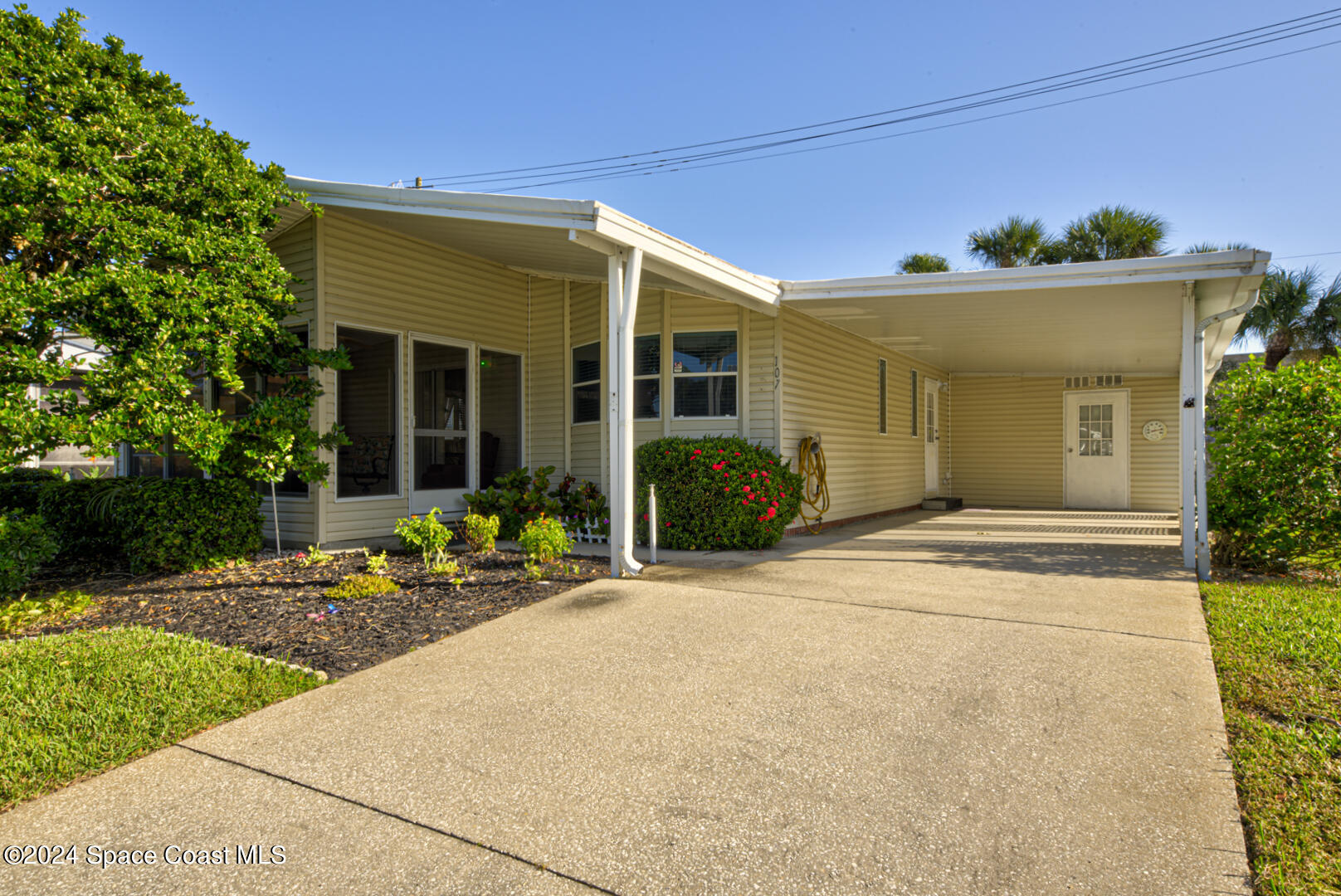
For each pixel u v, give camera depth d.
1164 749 2.92
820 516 9.68
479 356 9.52
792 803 2.59
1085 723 3.19
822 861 2.24
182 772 2.92
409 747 3.11
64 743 3.12
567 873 2.22
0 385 4.85
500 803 2.64
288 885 2.18
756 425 8.98
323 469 6.87
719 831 2.42
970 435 15.31
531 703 3.57
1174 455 13.44
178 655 4.21
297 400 6.69
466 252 9.14
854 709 3.40
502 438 9.98
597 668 4.04
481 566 6.88
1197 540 6.45
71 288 5.08
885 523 11.12
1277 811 2.45
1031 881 2.12
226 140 6.28
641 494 8.32
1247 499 6.64
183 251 5.53
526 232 6.73
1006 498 14.94
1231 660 3.96
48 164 5.15
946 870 2.18
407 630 4.79
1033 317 8.43
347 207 7.22
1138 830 2.37
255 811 2.61
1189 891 2.05
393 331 8.39
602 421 9.48
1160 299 7.20
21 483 8.66
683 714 3.39
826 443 10.15
